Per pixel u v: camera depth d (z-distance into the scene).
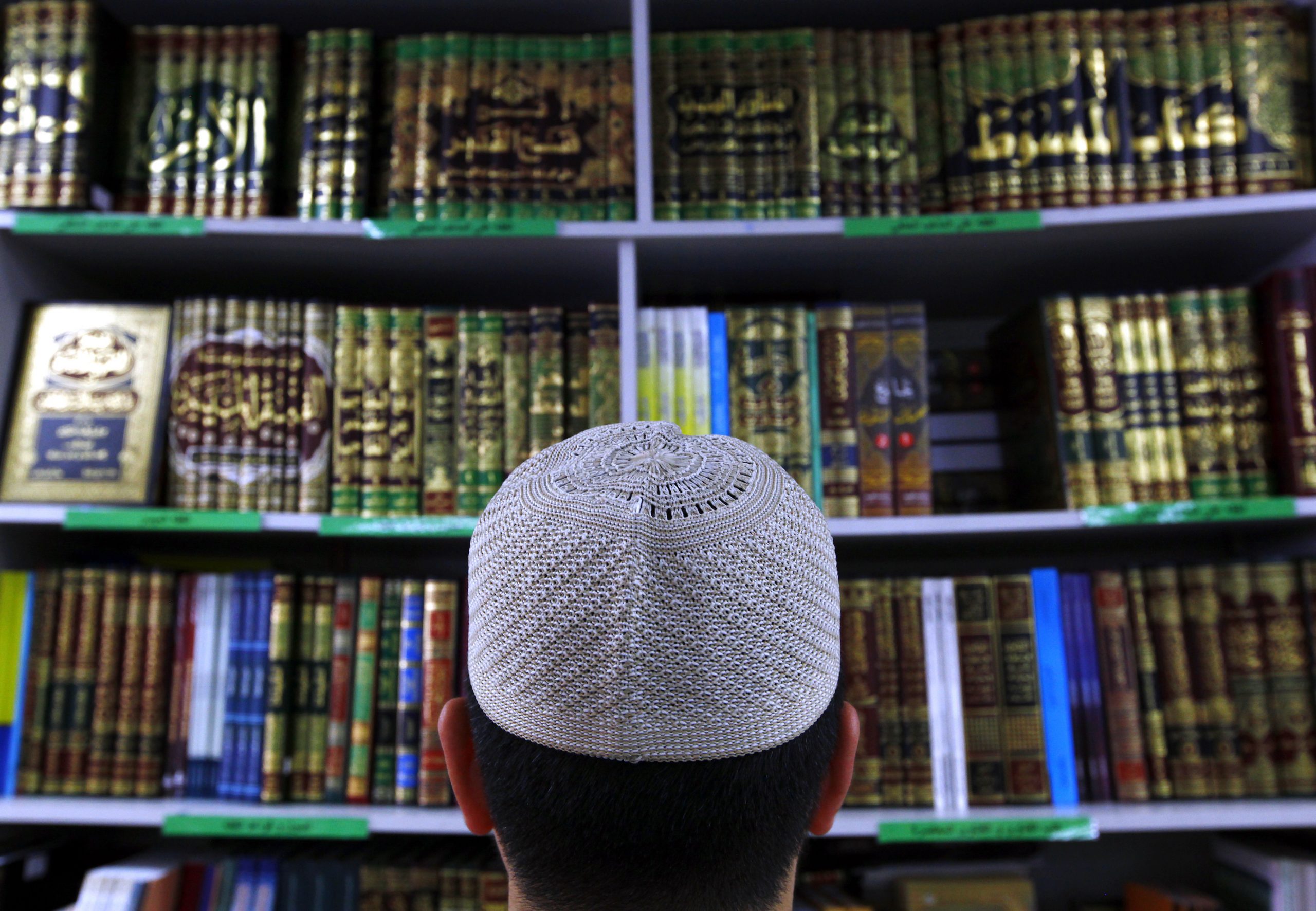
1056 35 1.34
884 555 1.62
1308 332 1.25
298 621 1.29
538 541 0.40
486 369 1.32
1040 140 1.33
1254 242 1.38
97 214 1.30
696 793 0.39
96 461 1.31
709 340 1.33
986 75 1.36
